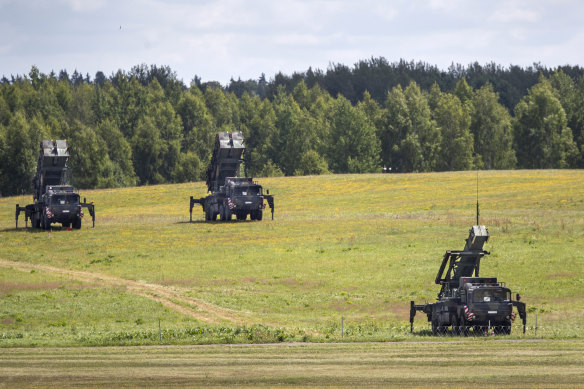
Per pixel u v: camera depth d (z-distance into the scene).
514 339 107.00
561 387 73.75
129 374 82.69
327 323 139.75
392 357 90.81
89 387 76.88
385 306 157.25
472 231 127.56
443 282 132.00
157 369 85.38
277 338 110.50
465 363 85.88
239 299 164.88
